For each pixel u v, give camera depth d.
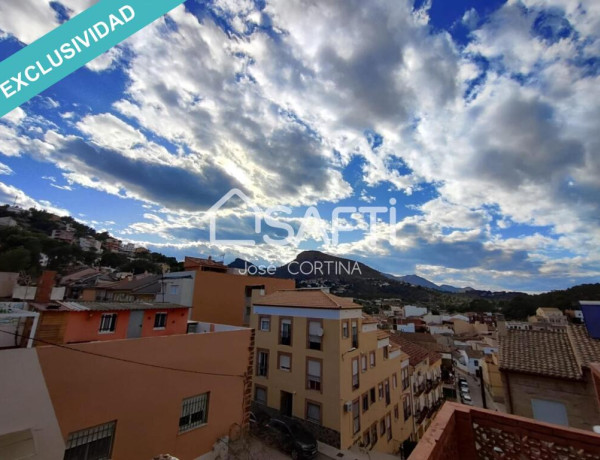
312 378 17.67
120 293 31.91
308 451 14.00
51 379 8.05
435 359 32.19
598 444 3.56
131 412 9.55
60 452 7.94
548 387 10.71
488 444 4.13
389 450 19.86
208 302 28.83
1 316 9.34
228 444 12.18
